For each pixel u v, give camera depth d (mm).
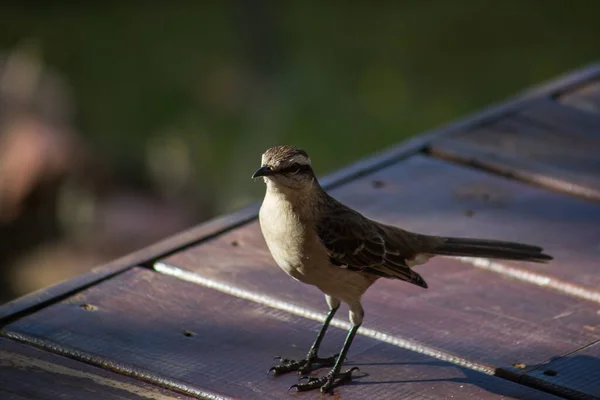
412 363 8367
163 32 33438
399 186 11484
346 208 8742
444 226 10609
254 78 30766
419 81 30328
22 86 21281
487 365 8312
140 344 8531
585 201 11234
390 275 8672
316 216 8398
